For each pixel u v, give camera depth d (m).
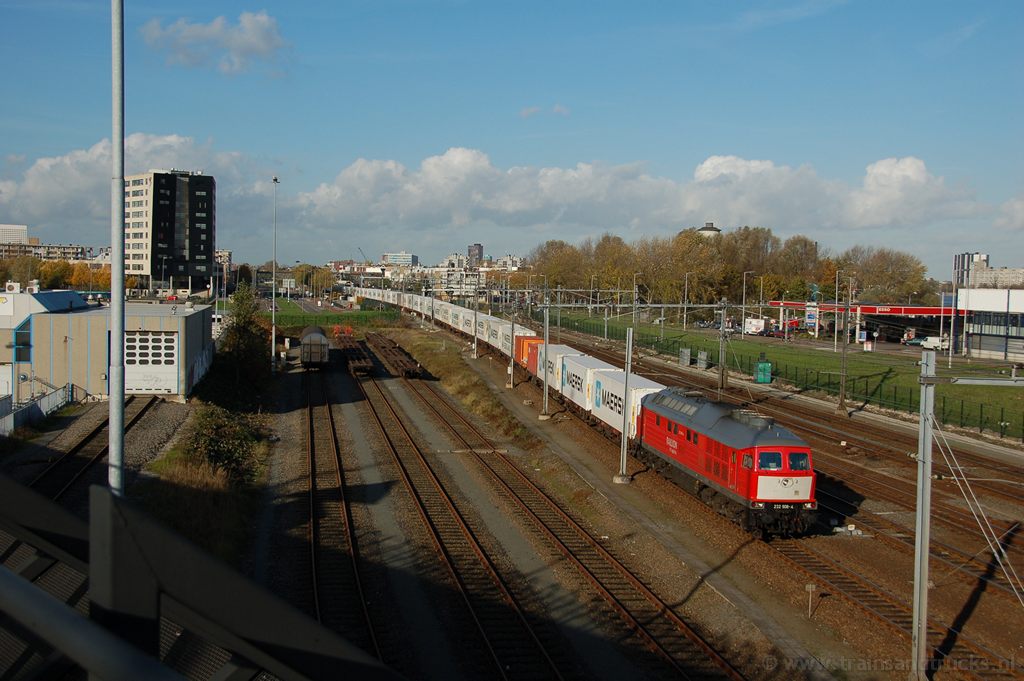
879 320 97.81
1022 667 16.03
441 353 76.62
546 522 25.44
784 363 69.38
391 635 16.58
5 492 3.30
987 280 150.38
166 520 20.69
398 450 35.84
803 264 150.12
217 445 31.50
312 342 63.78
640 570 21.27
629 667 15.68
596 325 105.38
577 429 41.06
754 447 23.44
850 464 34.75
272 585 19.14
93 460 26.66
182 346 40.22
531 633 16.67
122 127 12.70
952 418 45.97
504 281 177.25
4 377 38.06
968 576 21.11
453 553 21.91
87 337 38.22
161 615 2.69
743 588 20.08
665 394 31.70
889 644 16.95
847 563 22.03
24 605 2.37
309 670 2.75
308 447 36.06
